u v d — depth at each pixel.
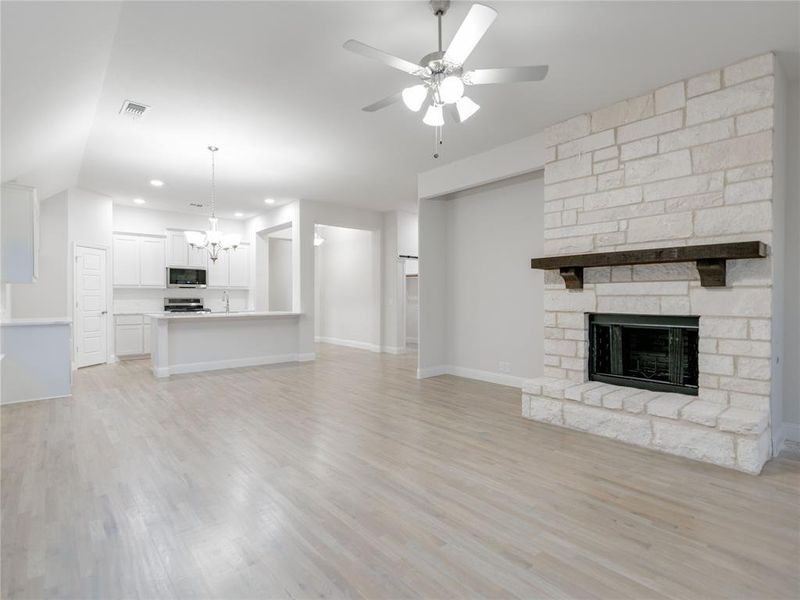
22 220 4.71
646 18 2.59
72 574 1.78
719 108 3.18
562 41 2.84
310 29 2.70
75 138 4.36
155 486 2.60
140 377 6.00
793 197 3.33
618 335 3.87
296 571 1.81
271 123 4.14
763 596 1.66
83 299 6.78
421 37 2.80
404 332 8.57
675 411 3.07
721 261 3.04
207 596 1.66
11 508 2.32
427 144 4.75
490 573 1.80
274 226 8.22
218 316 6.48
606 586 1.72
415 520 2.22
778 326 3.16
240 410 4.30
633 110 3.63
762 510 2.31
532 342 5.20
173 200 7.42
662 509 2.32
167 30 2.69
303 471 2.83
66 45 2.60
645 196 3.55
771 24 2.64
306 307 7.48
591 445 3.29
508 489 2.57
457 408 4.39
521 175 5.11
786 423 3.37
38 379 4.70
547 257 4.05
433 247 6.08
